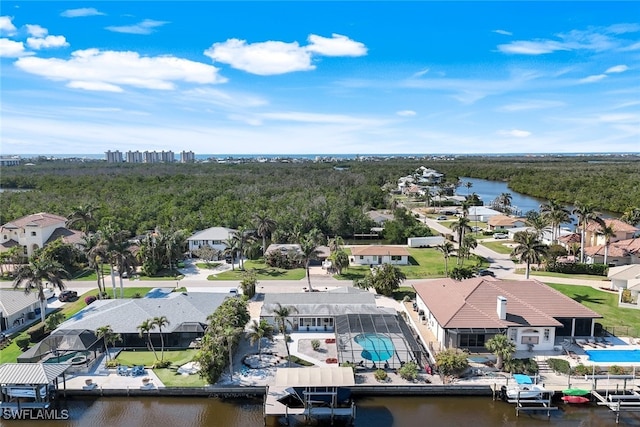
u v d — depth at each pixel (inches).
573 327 2105.1
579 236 3929.6
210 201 5172.2
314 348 2031.3
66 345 1924.2
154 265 3297.2
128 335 2050.9
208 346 1745.8
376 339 1966.0
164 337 2057.1
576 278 3127.5
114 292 2677.2
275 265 3516.2
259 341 1996.8
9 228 3661.4
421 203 7007.9
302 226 4303.6
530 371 1779.0
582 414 1625.2
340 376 1627.7
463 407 1660.9
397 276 2780.5
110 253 2632.9
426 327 2253.9
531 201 7623.0
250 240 3624.5
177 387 1710.1
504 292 2171.5
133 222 4355.3
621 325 2249.0
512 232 4547.2
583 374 1784.0
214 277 3213.6
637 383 1731.1
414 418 1594.5
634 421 1584.6
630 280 2615.7
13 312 2301.9
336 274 3275.1
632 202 5757.9
